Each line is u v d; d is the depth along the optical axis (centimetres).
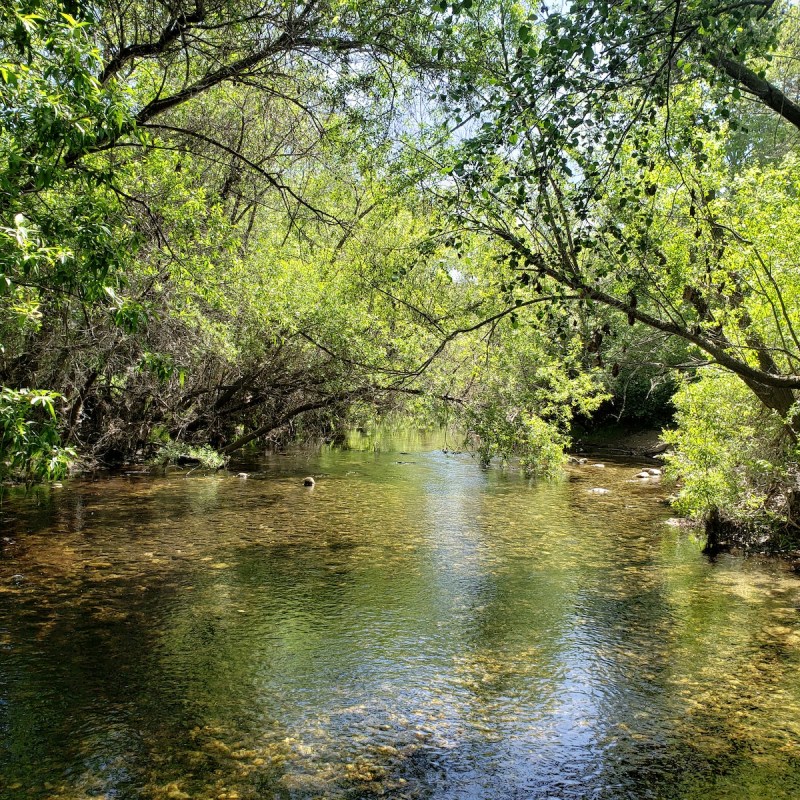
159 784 487
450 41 779
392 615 855
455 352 1594
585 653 752
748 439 1294
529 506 1620
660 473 2241
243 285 1530
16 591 876
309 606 876
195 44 1069
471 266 1119
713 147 893
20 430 411
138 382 1745
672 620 861
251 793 480
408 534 1293
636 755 547
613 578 1043
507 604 911
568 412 1627
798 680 690
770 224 911
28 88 473
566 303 792
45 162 507
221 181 1725
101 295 515
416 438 3459
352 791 488
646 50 568
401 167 1101
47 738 543
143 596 884
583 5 498
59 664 675
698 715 616
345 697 635
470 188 698
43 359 1299
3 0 436
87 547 1093
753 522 1241
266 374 1986
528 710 620
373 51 989
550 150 595
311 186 1850
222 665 692
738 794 496
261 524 1325
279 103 1673
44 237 487
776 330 1079
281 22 959
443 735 572
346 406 1977
